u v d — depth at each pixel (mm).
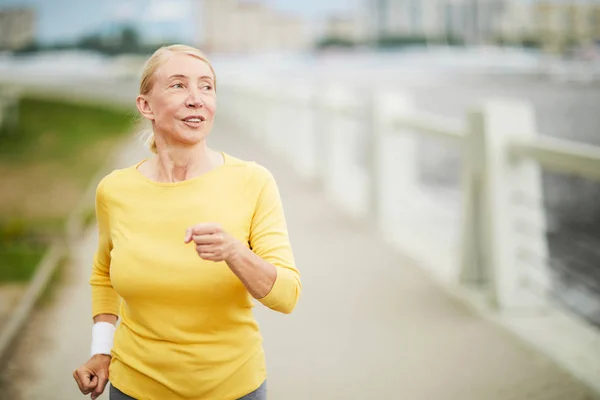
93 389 2287
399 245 7246
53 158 14406
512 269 5070
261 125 18047
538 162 4730
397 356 4410
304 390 3971
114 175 2186
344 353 4484
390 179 7898
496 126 5012
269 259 2080
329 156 10570
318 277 6191
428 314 5121
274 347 4613
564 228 7574
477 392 3885
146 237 2094
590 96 33500
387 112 7848
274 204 2152
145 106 2139
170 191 2105
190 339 2096
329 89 10883
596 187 9609
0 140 17734
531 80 53719
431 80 59500
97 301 2389
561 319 4934
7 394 3943
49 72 93438
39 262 6684
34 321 5141
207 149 2193
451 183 11734
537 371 4105
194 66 2084
